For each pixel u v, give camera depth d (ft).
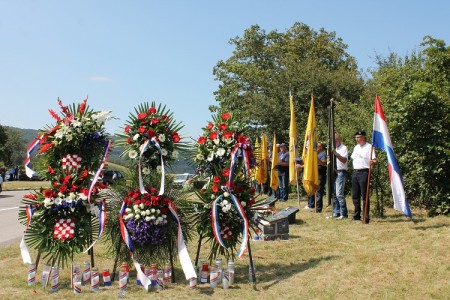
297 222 39.75
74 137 23.34
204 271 23.45
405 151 39.60
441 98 36.96
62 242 22.90
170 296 21.30
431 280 21.36
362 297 20.13
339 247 29.17
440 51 42.93
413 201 41.63
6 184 124.47
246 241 22.63
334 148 40.14
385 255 25.76
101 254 30.30
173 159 24.04
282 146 58.44
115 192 24.11
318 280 22.82
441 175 37.27
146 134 23.29
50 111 24.13
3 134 275.59
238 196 23.99
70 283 23.63
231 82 132.57
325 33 144.56
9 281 24.06
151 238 23.15
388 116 39.29
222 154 24.00
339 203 40.14
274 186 61.11
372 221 37.11
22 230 43.98
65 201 22.84
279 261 26.94
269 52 139.74
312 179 43.37
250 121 81.41
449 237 28.27
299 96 82.38
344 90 83.76
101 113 24.23
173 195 24.30
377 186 41.24
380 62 78.74
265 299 20.67
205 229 24.12
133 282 23.71
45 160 23.99
